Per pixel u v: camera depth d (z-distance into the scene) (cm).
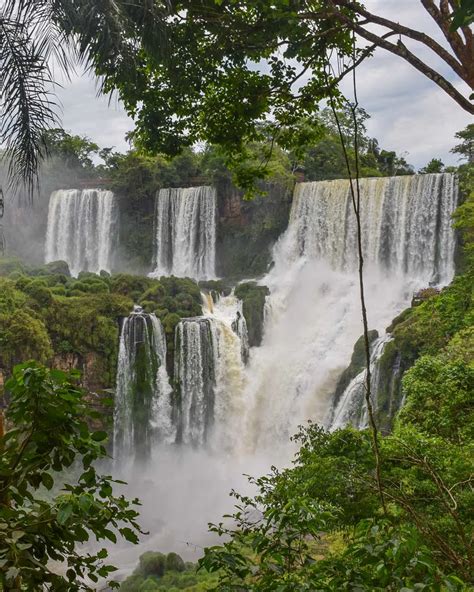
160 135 1145
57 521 414
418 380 1473
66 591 414
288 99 1080
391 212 3762
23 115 752
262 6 860
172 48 933
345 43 906
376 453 542
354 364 3241
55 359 3509
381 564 396
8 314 3369
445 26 653
